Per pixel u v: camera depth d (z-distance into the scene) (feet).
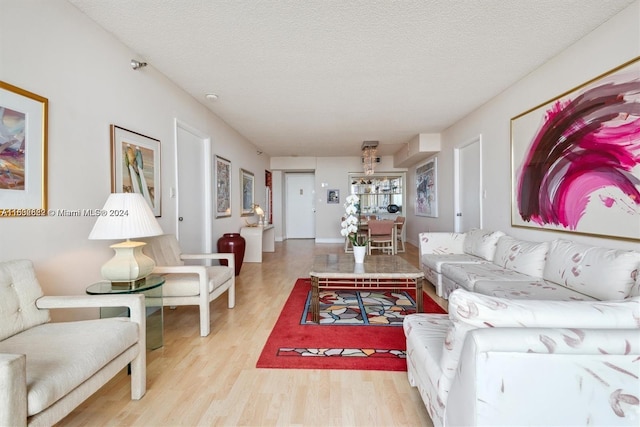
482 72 10.48
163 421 5.14
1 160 5.43
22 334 4.95
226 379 6.40
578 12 7.19
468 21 7.55
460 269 10.33
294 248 25.68
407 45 8.68
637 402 3.23
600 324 3.38
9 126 5.56
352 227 11.05
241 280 14.93
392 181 29.60
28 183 5.91
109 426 5.02
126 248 6.88
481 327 3.57
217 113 15.12
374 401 5.67
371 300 11.85
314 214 32.94
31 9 5.99
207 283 8.57
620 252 6.64
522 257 9.63
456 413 3.67
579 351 3.15
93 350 4.51
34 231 6.06
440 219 19.74
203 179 14.38
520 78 11.01
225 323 9.48
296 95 12.62
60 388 3.81
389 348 7.77
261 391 5.98
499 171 12.55
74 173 7.01
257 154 24.16
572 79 8.66
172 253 10.12
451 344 3.90
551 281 8.37
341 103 13.64
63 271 6.72
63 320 6.89
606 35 7.53
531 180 10.39
